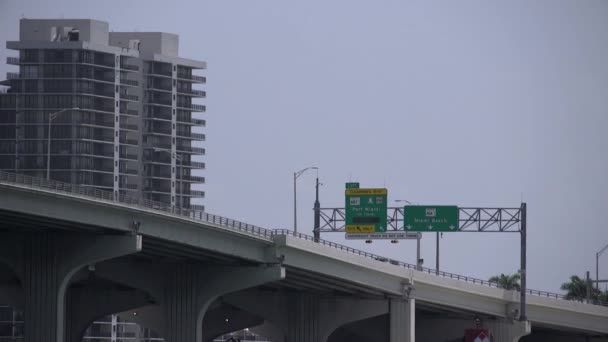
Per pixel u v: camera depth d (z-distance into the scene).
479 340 154.25
